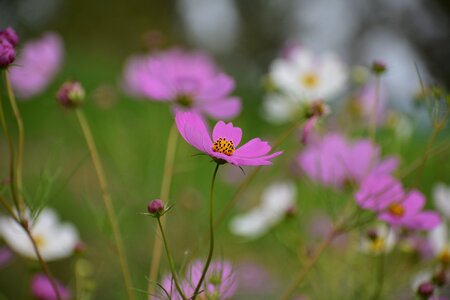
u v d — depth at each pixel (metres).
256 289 1.04
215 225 0.79
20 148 0.75
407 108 1.06
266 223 0.96
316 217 1.06
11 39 0.75
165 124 1.17
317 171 0.89
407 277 0.89
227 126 0.71
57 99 0.81
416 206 0.80
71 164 1.29
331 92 0.99
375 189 0.79
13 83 0.98
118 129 1.12
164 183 0.85
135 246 1.00
